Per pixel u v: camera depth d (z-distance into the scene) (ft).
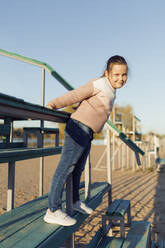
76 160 5.50
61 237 4.92
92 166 39.93
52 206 5.24
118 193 20.72
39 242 4.16
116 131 10.53
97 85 5.58
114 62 5.83
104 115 5.83
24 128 10.14
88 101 5.63
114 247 7.25
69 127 5.48
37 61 10.42
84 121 5.51
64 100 5.09
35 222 5.29
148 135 46.60
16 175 28.55
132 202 17.65
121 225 8.38
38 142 9.90
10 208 6.57
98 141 133.18
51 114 4.64
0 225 5.10
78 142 5.44
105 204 16.78
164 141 119.75
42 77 10.57
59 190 5.30
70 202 5.66
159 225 12.90
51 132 11.05
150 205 16.89
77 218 5.92
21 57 10.43
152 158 56.65
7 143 9.14
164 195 20.15
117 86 5.98
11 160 5.74
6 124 9.50
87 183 7.32
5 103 3.26
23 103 3.63
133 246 7.29
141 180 28.32
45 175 28.63
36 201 7.52
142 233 8.32
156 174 34.04
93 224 12.69
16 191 19.65
